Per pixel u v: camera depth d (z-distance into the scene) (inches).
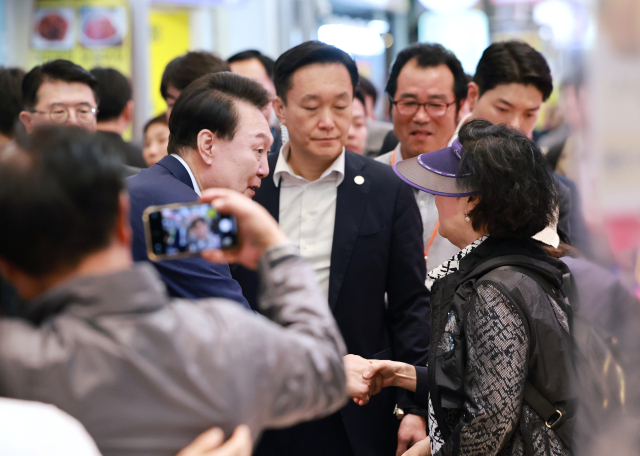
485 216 64.2
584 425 34.3
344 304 84.1
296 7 274.5
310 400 39.9
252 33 271.9
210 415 35.2
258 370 37.1
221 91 68.0
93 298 34.4
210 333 36.6
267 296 42.4
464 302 62.9
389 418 86.3
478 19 277.1
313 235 87.2
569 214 97.4
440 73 103.6
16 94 108.7
